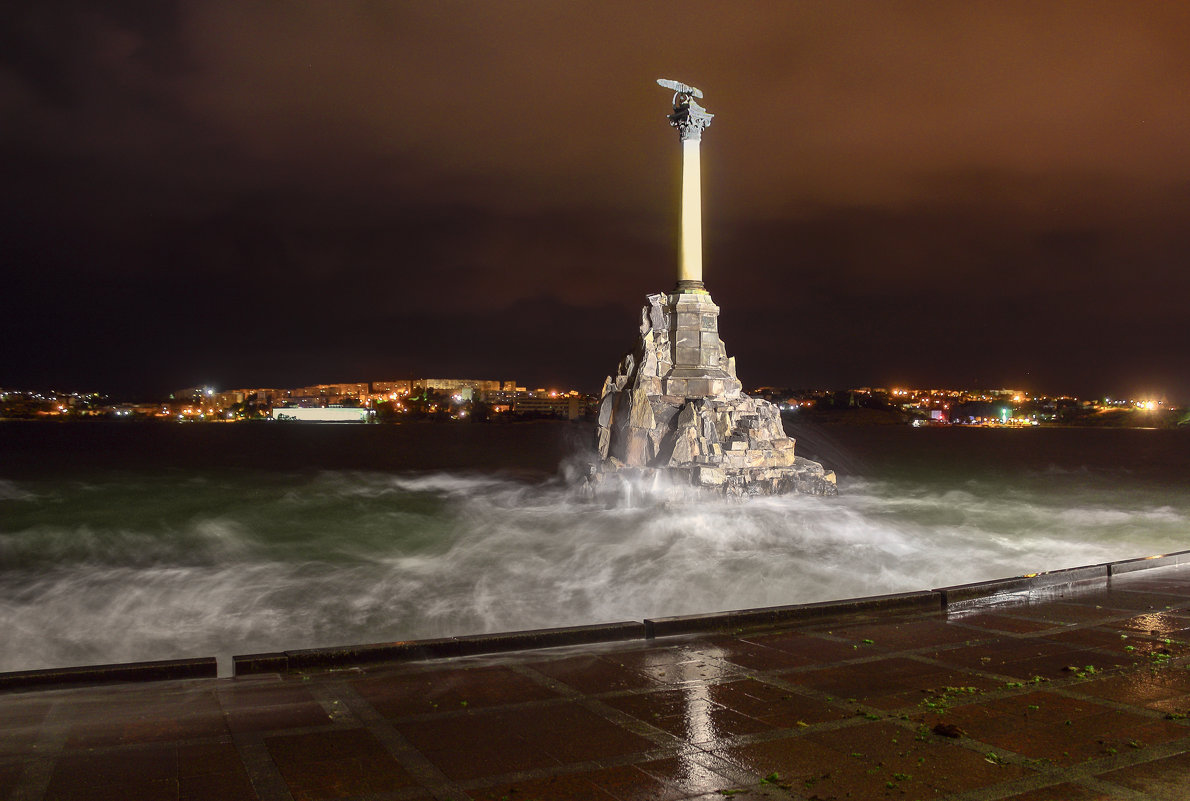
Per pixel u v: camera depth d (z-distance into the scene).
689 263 35.00
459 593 16.50
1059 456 90.44
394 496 39.00
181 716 7.25
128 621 14.62
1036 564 19.06
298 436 165.00
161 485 47.75
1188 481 50.09
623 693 7.89
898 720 7.07
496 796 5.55
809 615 11.12
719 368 35.03
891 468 64.44
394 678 8.46
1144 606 11.88
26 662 12.34
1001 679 8.27
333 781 5.79
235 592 16.88
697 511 27.66
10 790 5.59
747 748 6.45
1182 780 5.79
